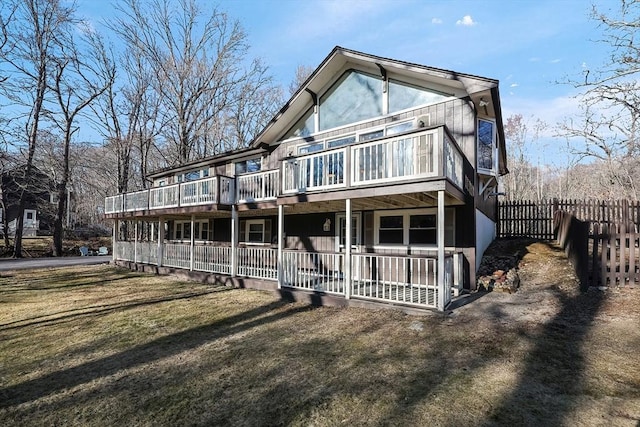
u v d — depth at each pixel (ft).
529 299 23.52
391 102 33.09
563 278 26.73
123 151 92.02
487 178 34.01
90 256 78.43
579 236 25.00
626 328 17.28
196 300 29.27
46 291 34.27
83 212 125.59
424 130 21.94
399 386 12.91
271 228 44.78
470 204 28.37
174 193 44.27
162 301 29.07
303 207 34.68
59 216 78.07
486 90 26.32
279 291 29.84
